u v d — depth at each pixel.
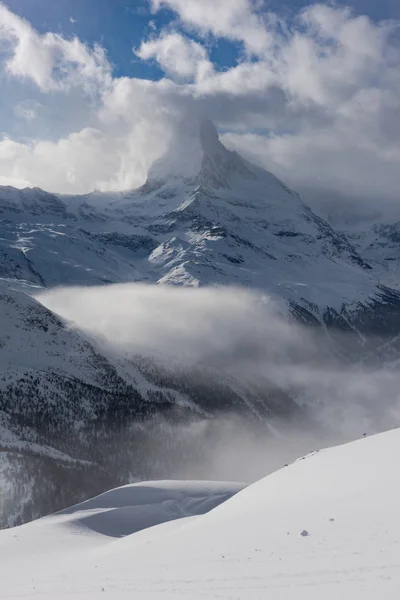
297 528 35.25
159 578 30.80
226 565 30.83
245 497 53.00
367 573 25.30
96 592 30.34
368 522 32.84
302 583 25.52
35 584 37.78
